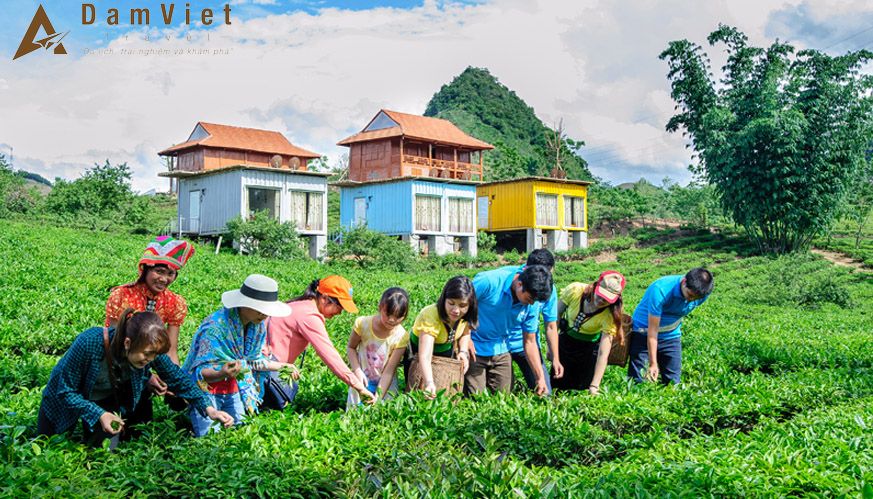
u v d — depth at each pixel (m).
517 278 7.36
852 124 41.69
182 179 34.50
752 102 43.44
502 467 4.78
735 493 4.70
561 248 42.97
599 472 5.20
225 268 21.36
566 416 6.47
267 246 29.27
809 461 5.23
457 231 38.94
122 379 5.17
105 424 4.89
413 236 36.72
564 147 63.25
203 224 33.22
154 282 6.02
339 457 5.14
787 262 34.72
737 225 46.06
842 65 41.94
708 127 44.19
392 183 37.50
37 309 11.68
